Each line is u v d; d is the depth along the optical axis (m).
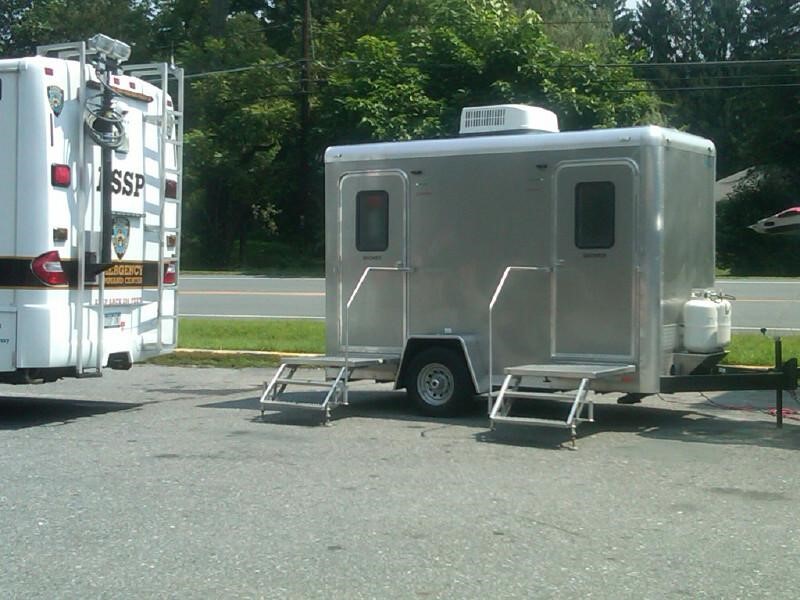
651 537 6.70
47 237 10.18
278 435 10.09
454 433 10.13
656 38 79.19
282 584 5.84
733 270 44.06
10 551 6.45
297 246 46.78
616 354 10.12
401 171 11.18
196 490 7.91
